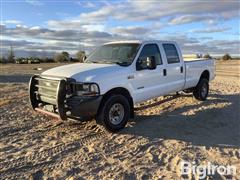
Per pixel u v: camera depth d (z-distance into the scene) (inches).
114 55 301.0
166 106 377.7
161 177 181.6
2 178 182.2
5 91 543.2
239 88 558.9
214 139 254.8
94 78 247.1
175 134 268.2
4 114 343.3
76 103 239.3
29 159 210.7
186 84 367.6
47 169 194.5
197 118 321.4
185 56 483.5
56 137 259.4
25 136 263.0
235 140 252.2
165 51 328.5
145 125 294.7
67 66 282.0
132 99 283.1
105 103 256.7
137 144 240.7
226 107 372.8
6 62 2394.2
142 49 297.4
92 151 225.6
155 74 308.5
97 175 185.0
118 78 265.7
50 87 254.2
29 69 1288.1
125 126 288.0
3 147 235.5
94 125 291.0
